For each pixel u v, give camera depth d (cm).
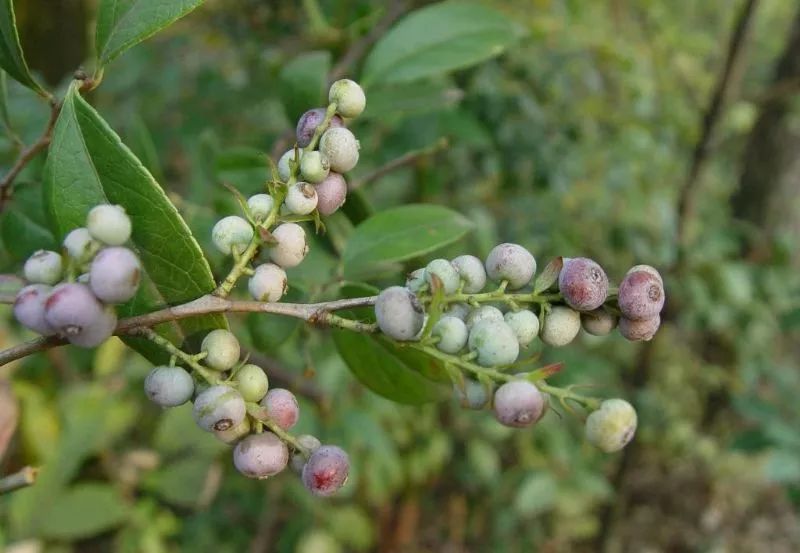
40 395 32
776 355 57
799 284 42
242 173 21
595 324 12
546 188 40
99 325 10
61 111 11
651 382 50
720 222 50
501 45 21
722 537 57
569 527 53
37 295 10
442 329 11
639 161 49
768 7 67
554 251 42
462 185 39
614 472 55
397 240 17
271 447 11
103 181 11
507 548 51
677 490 59
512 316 12
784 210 50
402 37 21
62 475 32
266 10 38
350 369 15
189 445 34
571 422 49
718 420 55
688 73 53
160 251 11
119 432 34
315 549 41
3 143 18
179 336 12
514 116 38
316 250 19
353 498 47
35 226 16
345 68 24
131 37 12
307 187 12
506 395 11
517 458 53
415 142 29
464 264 12
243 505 44
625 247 43
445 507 52
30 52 34
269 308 11
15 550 30
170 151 41
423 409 44
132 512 35
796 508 32
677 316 43
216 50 46
